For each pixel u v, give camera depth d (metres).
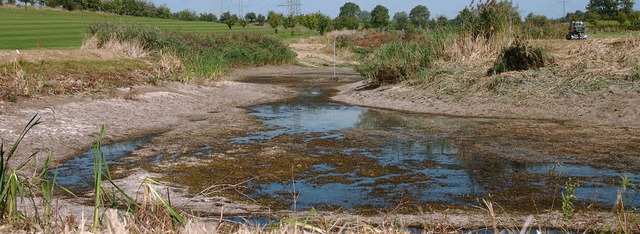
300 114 10.98
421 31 16.80
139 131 8.84
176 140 8.20
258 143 7.97
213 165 6.70
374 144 7.87
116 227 3.29
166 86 13.02
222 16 74.56
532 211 4.90
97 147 3.49
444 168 6.49
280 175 6.24
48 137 7.87
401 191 5.59
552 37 18.83
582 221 4.52
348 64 27.92
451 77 12.70
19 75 10.53
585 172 6.19
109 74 12.88
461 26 15.31
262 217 4.79
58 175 6.30
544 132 8.54
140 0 63.72
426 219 4.68
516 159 6.86
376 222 4.56
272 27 67.75
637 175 6.04
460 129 8.99
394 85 13.63
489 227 4.47
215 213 4.89
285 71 23.61
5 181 3.83
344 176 6.19
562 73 11.53
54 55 13.21
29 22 42.12
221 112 11.12
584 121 9.34
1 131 7.79
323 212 4.93
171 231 3.34
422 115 10.73
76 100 10.25
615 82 10.66
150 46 17.83
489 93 11.40
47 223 3.58
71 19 46.66
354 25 66.31
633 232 4.05
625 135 8.12
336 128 9.24
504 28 14.51
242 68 24.33
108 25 18.33
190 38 25.31
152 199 3.75
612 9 63.16
